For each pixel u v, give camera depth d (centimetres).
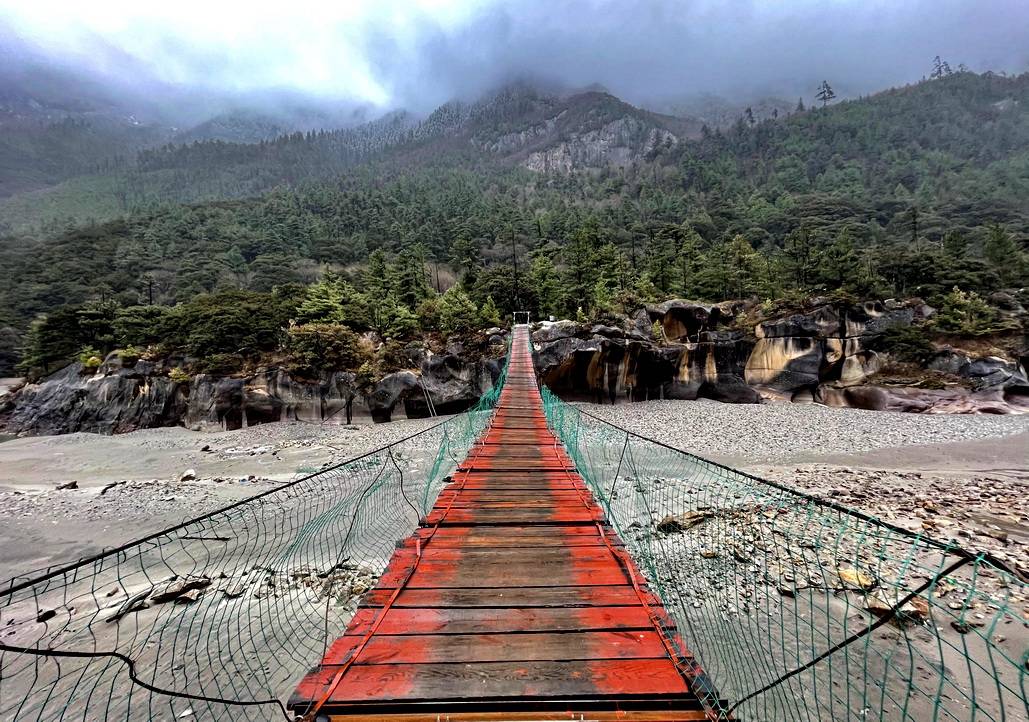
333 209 9331
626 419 2558
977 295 3406
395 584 367
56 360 3447
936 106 17362
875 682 458
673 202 9081
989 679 455
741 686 451
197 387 2734
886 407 2956
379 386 2711
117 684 490
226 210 9575
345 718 240
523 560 416
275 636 562
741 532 823
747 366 3453
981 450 1791
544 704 244
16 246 8531
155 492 1338
